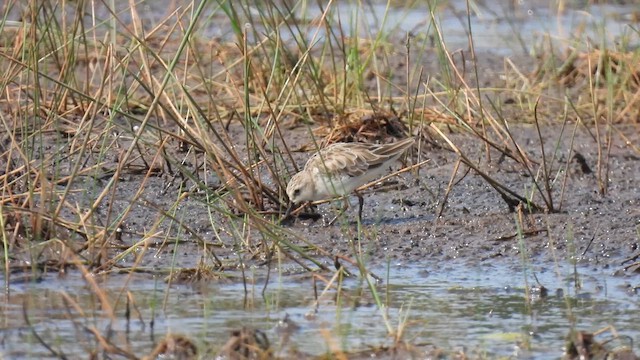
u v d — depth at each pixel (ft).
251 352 27.37
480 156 48.83
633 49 67.36
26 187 39.99
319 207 42.32
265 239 36.37
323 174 39.83
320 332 29.63
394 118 50.98
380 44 64.75
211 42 57.62
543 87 60.34
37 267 34.68
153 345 28.30
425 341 29.09
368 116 50.78
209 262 36.04
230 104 53.57
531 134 53.11
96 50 54.80
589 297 33.30
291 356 27.35
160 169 44.86
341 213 38.93
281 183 41.88
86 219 36.60
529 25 78.02
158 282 34.12
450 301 32.76
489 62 66.95
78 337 28.86
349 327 30.14
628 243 38.58
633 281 34.94
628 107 54.60
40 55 54.03
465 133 51.90
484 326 30.40
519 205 40.88
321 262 36.40
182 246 37.60
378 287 34.09
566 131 53.98
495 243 38.65
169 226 38.55
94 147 44.27
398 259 37.04
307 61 54.19
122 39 63.16
